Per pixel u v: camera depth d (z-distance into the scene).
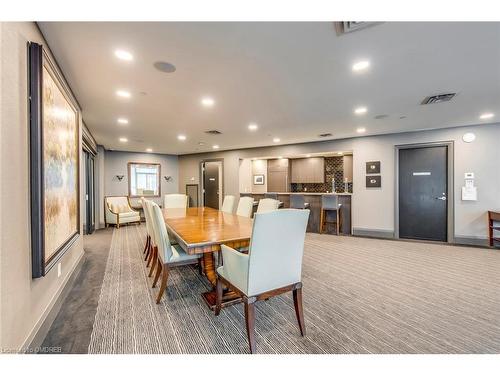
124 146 7.00
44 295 1.83
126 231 6.09
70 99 2.65
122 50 2.05
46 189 1.79
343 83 2.73
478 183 4.57
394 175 5.28
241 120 4.24
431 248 4.41
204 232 2.32
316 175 7.08
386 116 4.02
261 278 1.65
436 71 2.44
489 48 2.02
